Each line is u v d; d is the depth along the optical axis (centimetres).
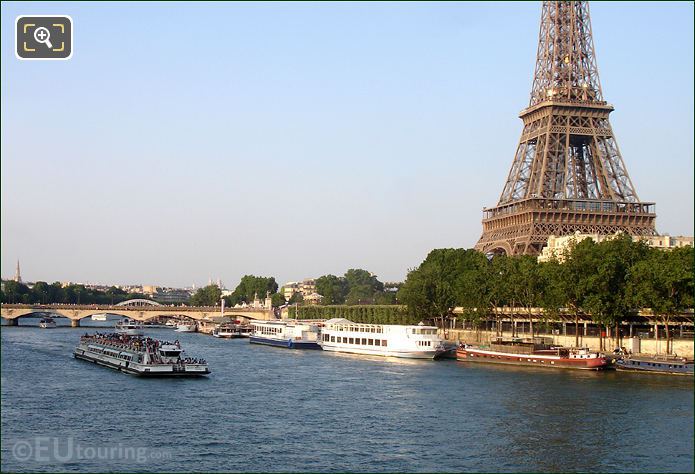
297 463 9788
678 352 19762
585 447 10494
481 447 10538
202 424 11981
